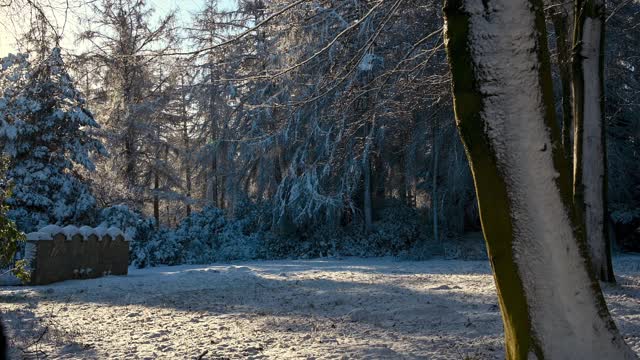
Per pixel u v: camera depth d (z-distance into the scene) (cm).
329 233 3247
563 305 362
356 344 692
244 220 3425
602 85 1224
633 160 2859
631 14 2327
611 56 2359
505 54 370
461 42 379
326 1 1280
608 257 1256
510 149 370
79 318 964
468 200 3127
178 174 4547
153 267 2756
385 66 1955
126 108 3359
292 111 1234
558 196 371
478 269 2047
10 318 934
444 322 851
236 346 695
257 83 3139
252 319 928
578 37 1223
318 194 2936
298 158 3180
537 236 366
